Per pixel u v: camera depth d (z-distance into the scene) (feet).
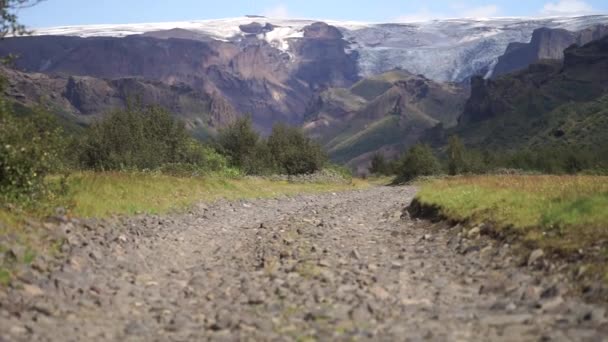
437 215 81.46
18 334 29.07
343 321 32.12
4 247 43.16
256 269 50.08
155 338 29.99
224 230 79.05
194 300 39.24
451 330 30.09
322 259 51.75
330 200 151.23
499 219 62.28
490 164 428.56
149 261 52.90
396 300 37.81
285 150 274.77
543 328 29.66
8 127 60.29
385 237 71.61
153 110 175.52
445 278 45.34
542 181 97.71
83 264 47.06
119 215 76.74
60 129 65.77
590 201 55.16
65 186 71.77
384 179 474.90
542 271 44.21
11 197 58.29
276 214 105.50
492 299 37.76
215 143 247.91
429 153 371.97
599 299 35.09
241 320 32.63
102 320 33.53
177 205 98.99
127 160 147.02
